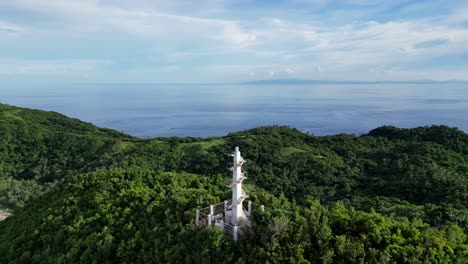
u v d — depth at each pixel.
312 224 40.31
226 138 147.12
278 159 117.75
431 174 96.62
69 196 57.53
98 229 47.03
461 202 79.44
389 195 94.75
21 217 61.91
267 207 47.56
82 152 158.88
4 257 48.78
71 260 42.59
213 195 53.56
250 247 38.31
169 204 49.09
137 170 67.19
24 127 176.75
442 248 39.19
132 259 41.78
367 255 36.97
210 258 38.28
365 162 121.00
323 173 109.31
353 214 44.47
